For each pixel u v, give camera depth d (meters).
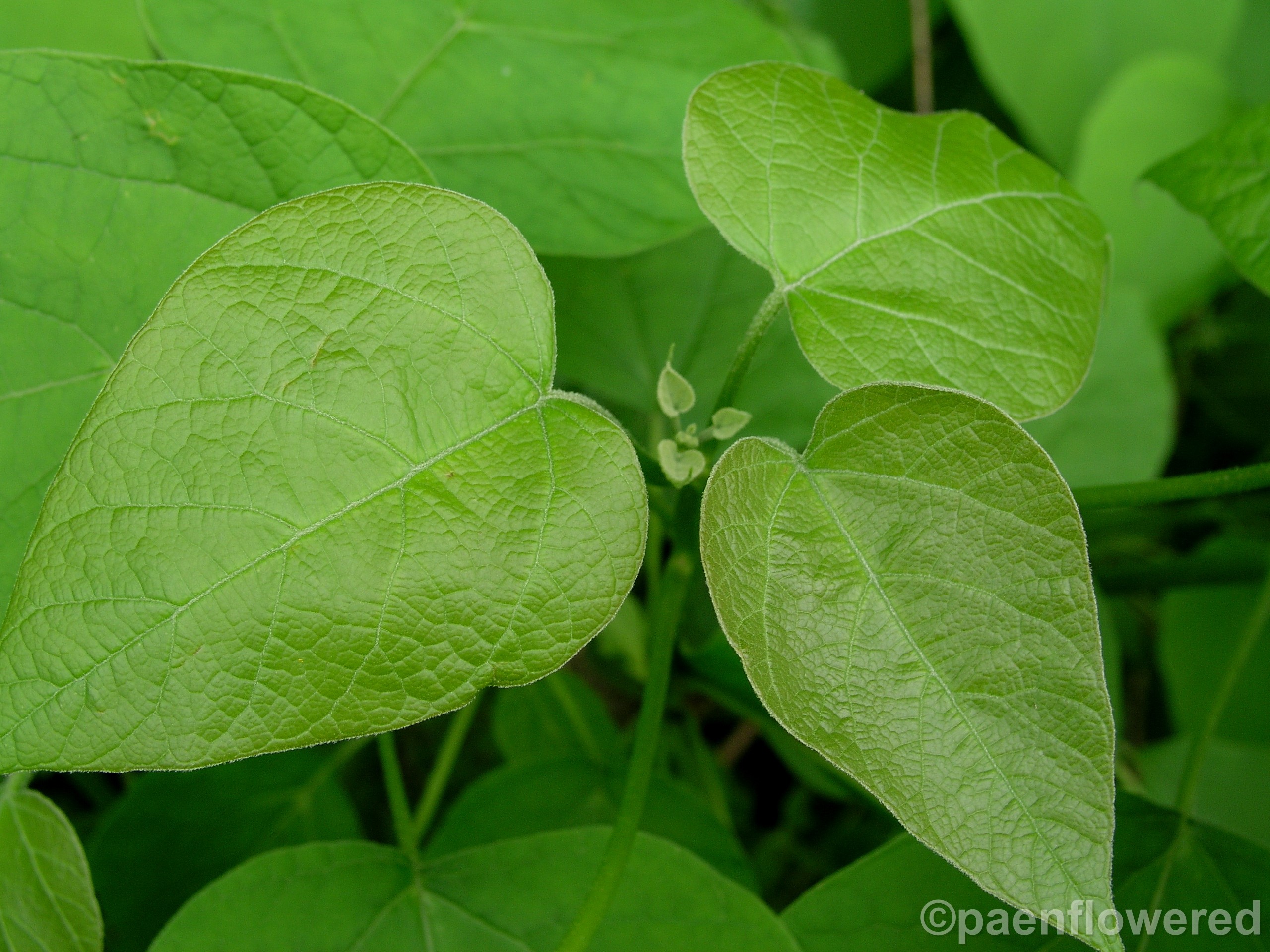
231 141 0.44
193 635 0.36
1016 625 0.37
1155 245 0.75
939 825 0.37
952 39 0.82
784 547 0.39
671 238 0.52
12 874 0.44
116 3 0.56
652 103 0.54
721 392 0.43
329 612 0.36
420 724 0.71
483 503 0.37
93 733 0.35
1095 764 0.36
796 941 0.44
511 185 0.51
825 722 0.37
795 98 0.43
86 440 0.36
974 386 0.42
